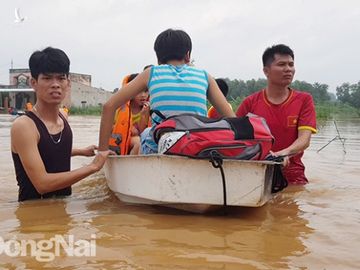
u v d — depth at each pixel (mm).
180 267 1933
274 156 3057
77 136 10570
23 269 1915
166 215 2861
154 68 3244
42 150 3266
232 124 2859
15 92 41219
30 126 3182
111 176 3471
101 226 2561
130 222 2660
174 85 3160
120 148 3926
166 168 2871
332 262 2025
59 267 1935
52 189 3154
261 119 3000
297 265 1981
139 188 3055
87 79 49375
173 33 3330
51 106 3311
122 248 2164
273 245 2252
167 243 2248
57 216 2822
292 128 4102
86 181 4305
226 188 2797
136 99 4230
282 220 2770
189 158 2773
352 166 5590
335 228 2580
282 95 4160
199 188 2820
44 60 3213
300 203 3283
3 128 13820
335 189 3861
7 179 4492
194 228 2543
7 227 2549
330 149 7922
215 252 2125
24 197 3375
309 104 4082
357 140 9945
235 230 2518
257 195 2799
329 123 20109
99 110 38312
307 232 2496
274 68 4043
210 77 3428
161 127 2957
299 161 4188
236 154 2781
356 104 54188
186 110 3158
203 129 2793
